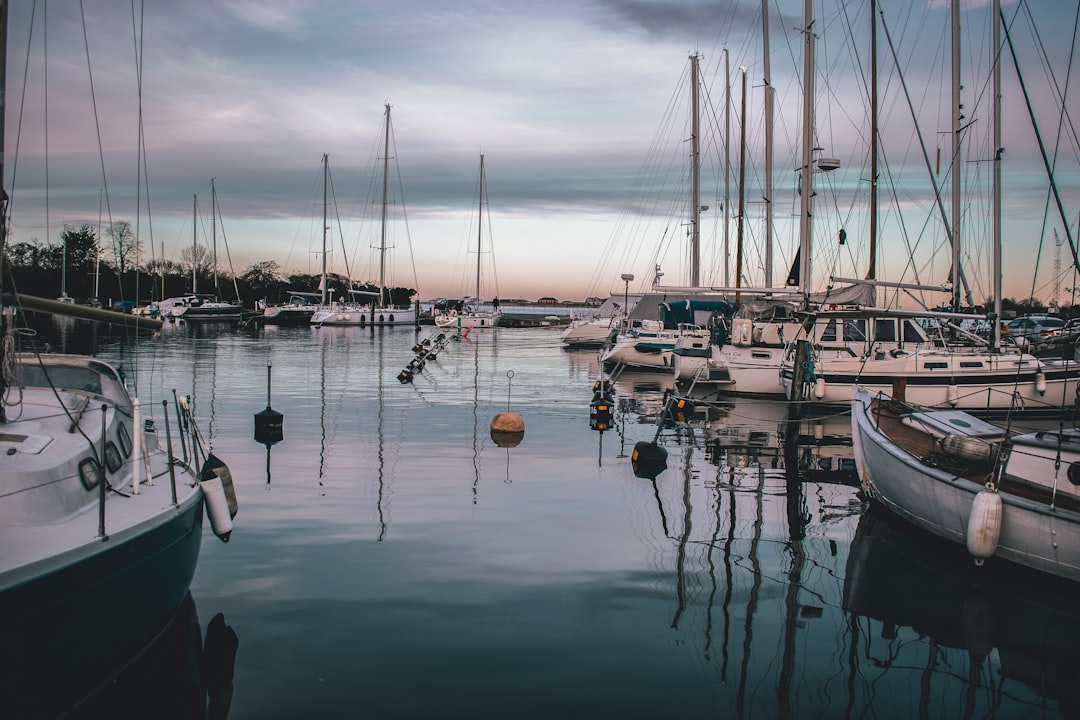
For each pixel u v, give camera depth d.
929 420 12.97
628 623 7.81
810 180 23.92
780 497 12.96
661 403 24.84
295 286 100.44
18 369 8.33
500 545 10.04
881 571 9.49
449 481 13.46
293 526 10.69
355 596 8.30
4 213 6.71
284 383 28.02
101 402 8.67
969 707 6.52
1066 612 8.41
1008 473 10.18
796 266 26.97
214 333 61.47
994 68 21.83
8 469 6.66
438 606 8.07
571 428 19.42
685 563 9.61
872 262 27.28
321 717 5.94
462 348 51.59
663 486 13.52
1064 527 8.65
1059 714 6.42
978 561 9.32
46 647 5.73
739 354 26.48
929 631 7.88
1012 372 22.09
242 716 5.94
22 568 5.46
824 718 6.23
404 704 6.16
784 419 21.75
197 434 10.02
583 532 10.73
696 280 39.12
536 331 80.25
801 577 9.23
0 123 6.62
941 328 26.20
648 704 6.30
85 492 7.16
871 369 22.77
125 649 6.69
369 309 76.94
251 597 8.23
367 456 15.48
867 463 12.50
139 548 6.59
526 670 6.77
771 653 7.29
